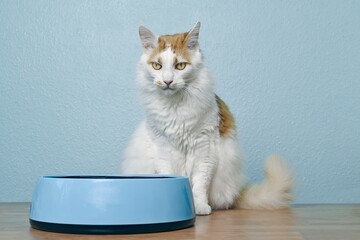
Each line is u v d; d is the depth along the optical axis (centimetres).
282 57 204
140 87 161
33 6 210
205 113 157
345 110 203
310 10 205
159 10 209
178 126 155
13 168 208
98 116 208
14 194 207
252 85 204
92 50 209
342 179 201
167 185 114
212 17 206
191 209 122
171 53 152
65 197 110
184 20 208
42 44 210
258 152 202
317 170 202
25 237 106
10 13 210
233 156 167
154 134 163
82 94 209
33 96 209
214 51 205
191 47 157
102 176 130
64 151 208
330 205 186
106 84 209
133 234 109
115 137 208
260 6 205
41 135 208
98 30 209
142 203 110
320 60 204
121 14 209
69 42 210
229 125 168
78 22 209
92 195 108
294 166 202
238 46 205
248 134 203
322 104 203
